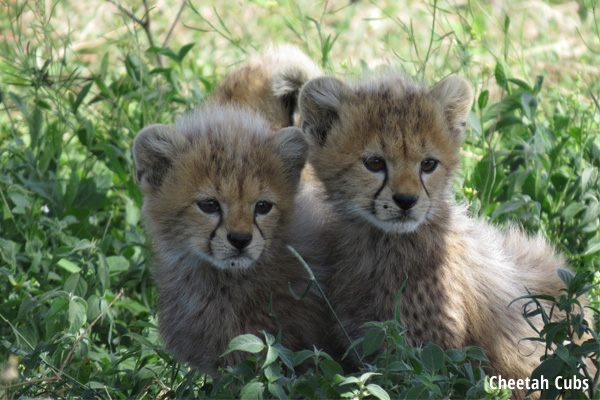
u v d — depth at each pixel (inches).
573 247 493.7
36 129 545.6
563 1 792.9
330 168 387.9
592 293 438.9
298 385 315.0
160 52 593.0
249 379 330.6
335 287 397.4
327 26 788.0
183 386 358.9
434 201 381.7
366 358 385.4
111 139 573.6
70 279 422.0
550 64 715.4
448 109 396.2
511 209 479.5
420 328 384.5
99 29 782.5
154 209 383.6
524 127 540.1
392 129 370.6
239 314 379.9
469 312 391.2
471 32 571.2
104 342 443.8
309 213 413.7
